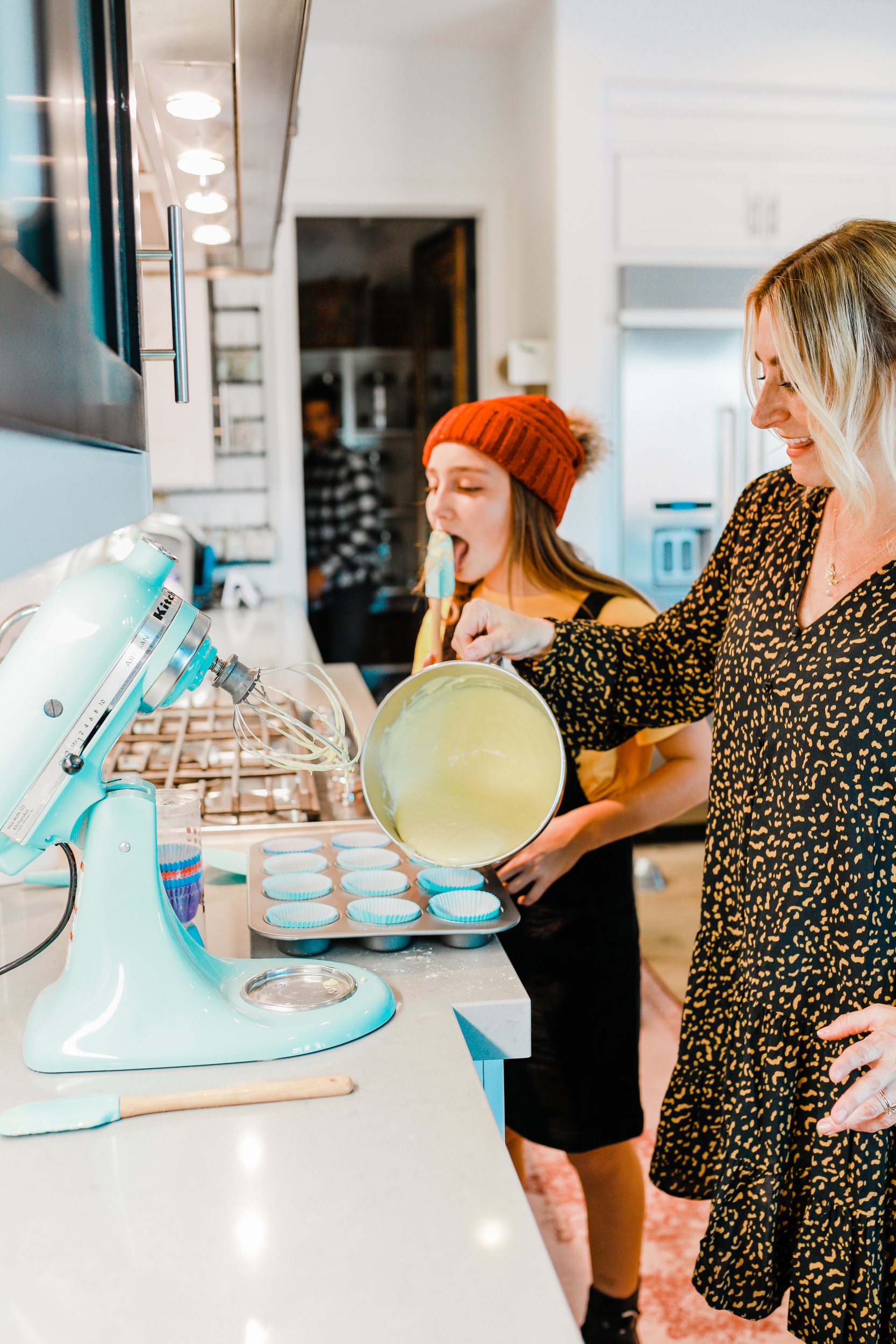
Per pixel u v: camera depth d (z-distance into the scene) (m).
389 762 1.15
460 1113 0.75
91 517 0.53
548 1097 1.46
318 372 5.27
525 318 4.02
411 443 5.32
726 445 3.79
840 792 1.02
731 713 1.17
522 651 1.31
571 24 3.46
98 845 0.83
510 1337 0.54
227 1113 0.75
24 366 0.40
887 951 1.00
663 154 3.68
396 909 1.03
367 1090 0.78
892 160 3.82
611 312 3.73
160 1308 0.57
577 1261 1.82
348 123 3.93
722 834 1.19
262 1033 0.82
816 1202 1.02
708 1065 1.21
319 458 4.69
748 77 3.60
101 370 0.62
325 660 4.78
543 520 1.51
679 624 1.33
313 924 1.01
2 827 0.81
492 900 1.06
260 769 1.69
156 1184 0.67
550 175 3.60
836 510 1.10
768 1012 1.07
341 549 4.70
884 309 0.94
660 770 1.50
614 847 1.45
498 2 3.56
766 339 1.03
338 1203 0.65
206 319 3.51
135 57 1.12
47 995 0.87
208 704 2.17
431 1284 0.58
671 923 3.30
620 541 3.79
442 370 4.79
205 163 1.52
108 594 0.81
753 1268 1.08
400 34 3.82
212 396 3.61
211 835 1.36
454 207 4.06
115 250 0.73
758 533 1.21
